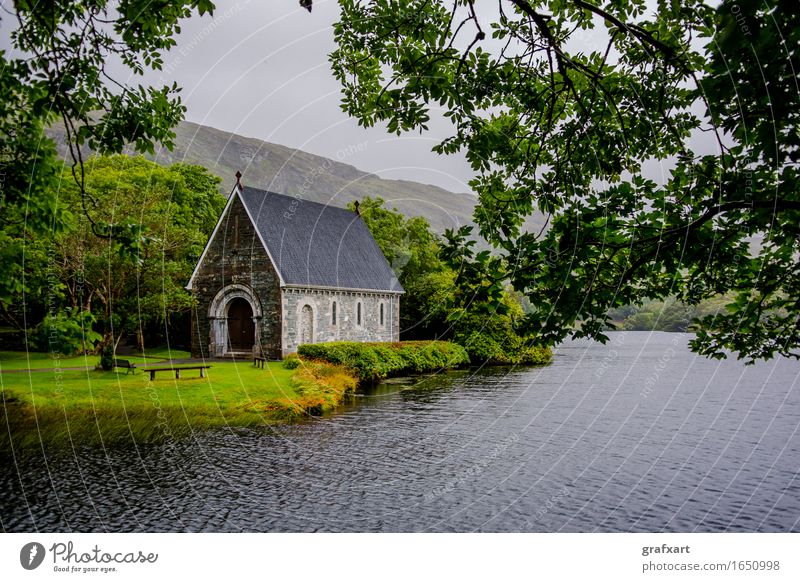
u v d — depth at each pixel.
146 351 43.50
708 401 27.64
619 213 6.43
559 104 9.86
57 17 7.52
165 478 13.77
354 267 45.06
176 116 8.95
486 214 9.18
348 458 16.17
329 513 11.93
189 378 26.08
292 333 37.50
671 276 7.20
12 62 7.41
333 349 32.94
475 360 44.41
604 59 8.46
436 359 40.50
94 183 36.00
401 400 26.77
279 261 37.66
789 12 4.56
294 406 21.84
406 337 54.06
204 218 49.81
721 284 7.25
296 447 17.05
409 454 16.83
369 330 45.19
